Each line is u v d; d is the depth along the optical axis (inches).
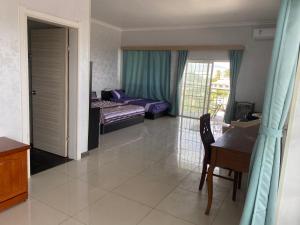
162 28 305.3
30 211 93.7
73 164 139.6
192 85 300.0
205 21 258.2
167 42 306.0
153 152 167.6
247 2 183.6
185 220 94.0
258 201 74.2
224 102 288.2
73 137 143.9
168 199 108.2
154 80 319.3
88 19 136.1
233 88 266.2
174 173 135.1
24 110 109.0
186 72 301.3
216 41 275.3
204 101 294.0
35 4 107.6
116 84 339.6
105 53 313.9
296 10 63.2
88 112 149.0
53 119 148.4
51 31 137.5
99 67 307.7
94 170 133.2
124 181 122.6
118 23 293.6
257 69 256.5
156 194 111.9
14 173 94.0
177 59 301.3
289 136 70.6
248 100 265.0
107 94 307.9
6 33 98.5
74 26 127.7
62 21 120.6
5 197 92.3
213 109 293.1
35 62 148.3
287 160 71.9
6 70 100.5
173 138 204.2
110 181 121.7
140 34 323.0
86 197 105.9
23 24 103.6
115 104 262.5
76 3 127.4
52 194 106.6
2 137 102.2
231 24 262.1
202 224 92.3
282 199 74.4
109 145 177.9
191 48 284.8
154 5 203.0
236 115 261.4
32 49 147.8
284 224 75.7
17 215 90.9
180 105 309.1
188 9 211.0
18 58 104.0
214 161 95.7
